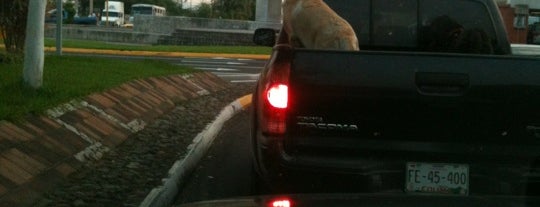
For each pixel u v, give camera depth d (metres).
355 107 2.99
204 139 5.53
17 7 6.87
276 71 3.00
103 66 7.88
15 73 6.17
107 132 5.13
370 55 2.98
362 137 3.01
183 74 8.56
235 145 5.82
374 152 3.01
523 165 3.01
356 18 4.38
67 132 4.64
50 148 4.25
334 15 3.75
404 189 3.00
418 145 3.01
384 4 4.37
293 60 3.00
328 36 3.63
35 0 5.26
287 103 3.00
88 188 3.98
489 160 3.01
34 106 4.70
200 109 7.11
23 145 4.06
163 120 6.25
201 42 21.02
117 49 16.05
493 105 2.98
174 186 4.27
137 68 8.13
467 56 2.98
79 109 5.18
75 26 26.81
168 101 7.04
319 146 3.00
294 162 2.98
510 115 2.99
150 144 5.23
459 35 4.23
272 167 3.02
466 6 4.29
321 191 3.01
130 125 5.61
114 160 4.67
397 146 3.01
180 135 5.65
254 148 3.42
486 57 2.98
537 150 3.01
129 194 3.96
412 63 2.98
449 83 2.97
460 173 3.01
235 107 7.57
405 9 4.36
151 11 36.34
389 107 2.98
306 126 3.00
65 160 4.25
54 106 4.90
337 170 2.97
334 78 2.98
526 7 19.34
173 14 39.12
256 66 13.40
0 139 3.95
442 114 2.99
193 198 4.25
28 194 3.61
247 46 19.56
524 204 1.84
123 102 6.04
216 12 31.17
